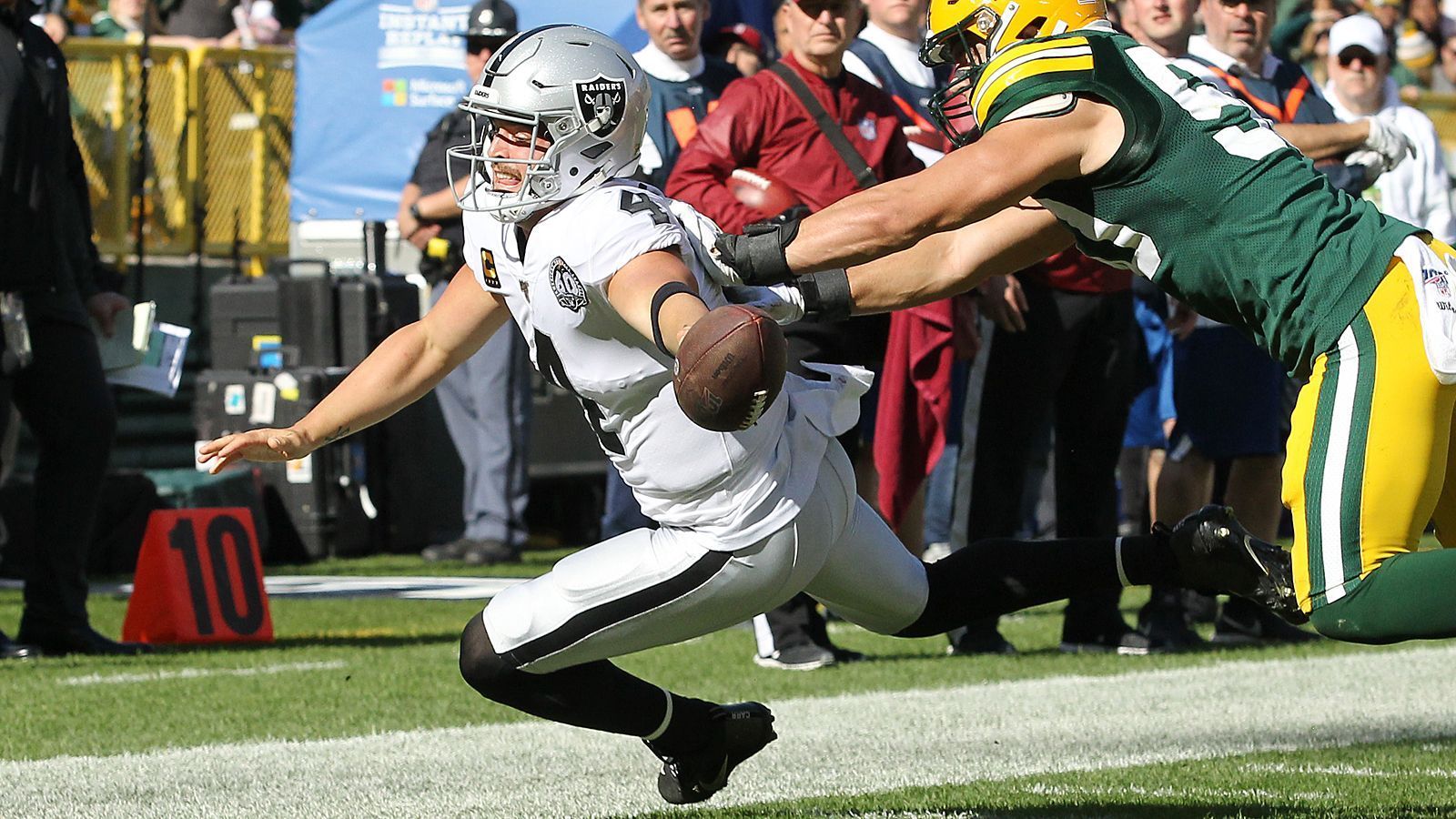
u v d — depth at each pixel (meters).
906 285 13.43
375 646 25.81
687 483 12.01
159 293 49.00
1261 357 25.23
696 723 13.35
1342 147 21.91
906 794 15.37
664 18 27.52
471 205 11.92
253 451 13.05
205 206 50.41
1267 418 25.38
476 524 39.28
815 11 22.47
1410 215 31.62
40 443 24.78
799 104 22.58
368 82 45.62
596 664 13.00
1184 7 25.53
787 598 12.60
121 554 38.12
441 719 19.70
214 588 26.19
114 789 15.87
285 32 53.34
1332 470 12.23
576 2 42.09
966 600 13.50
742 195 22.34
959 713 19.89
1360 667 23.52
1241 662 23.98
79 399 24.52
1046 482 39.56
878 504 24.00
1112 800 14.94
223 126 50.69
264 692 21.50
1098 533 24.62
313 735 18.70
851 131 22.84
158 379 25.81
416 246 36.22
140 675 22.78
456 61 45.53
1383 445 12.11
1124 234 12.66
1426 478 12.19
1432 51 59.88
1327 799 14.90
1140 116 12.39
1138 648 25.03
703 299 12.01
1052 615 30.64
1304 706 20.34
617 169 11.98
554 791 15.79
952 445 37.66
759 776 16.38
